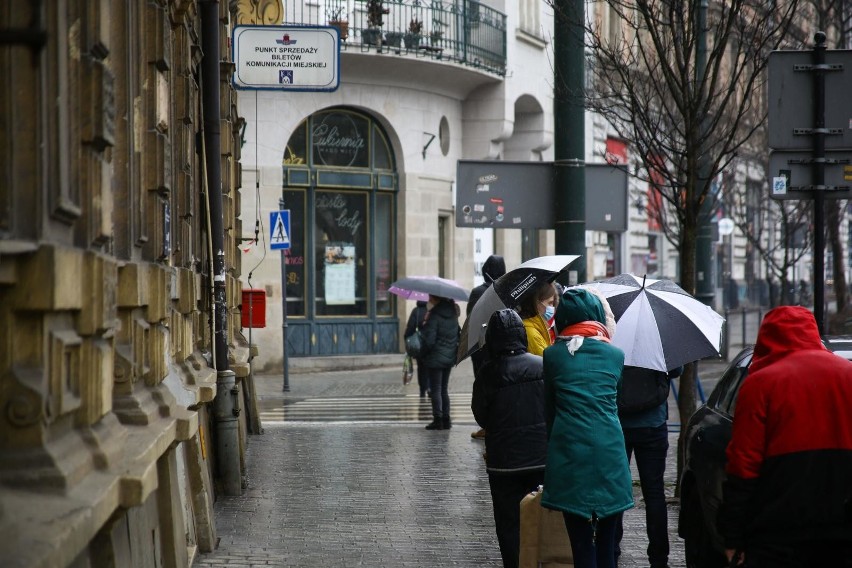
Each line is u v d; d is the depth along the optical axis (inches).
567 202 751.7
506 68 1868.8
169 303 438.3
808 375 319.0
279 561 498.6
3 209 222.7
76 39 266.5
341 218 1689.2
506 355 451.8
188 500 486.6
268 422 1055.0
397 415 1116.5
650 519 488.4
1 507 217.8
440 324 975.6
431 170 1781.5
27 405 233.3
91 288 269.9
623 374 493.0
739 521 322.3
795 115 551.8
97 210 282.5
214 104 647.8
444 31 1740.9
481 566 496.1
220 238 652.7
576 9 728.3
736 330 2452.0
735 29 786.8
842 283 1828.2
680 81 675.4
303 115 1609.3
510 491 452.8
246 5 920.3
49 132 244.1
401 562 501.7
